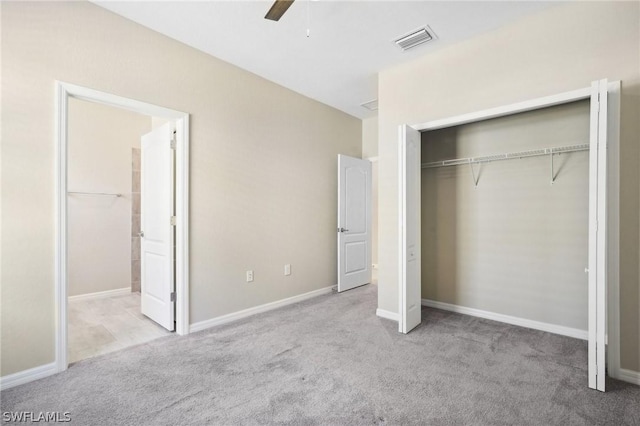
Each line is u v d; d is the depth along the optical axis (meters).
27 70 2.09
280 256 3.82
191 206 2.95
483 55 2.78
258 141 3.56
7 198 2.03
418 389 1.99
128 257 4.45
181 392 1.96
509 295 3.13
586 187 2.71
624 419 1.70
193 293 2.98
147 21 2.57
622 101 2.16
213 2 2.33
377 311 3.45
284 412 1.77
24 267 2.08
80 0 2.31
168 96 2.79
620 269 2.12
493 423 1.68
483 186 3.29
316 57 3.16
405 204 2.88
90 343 2.71
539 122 2.94
